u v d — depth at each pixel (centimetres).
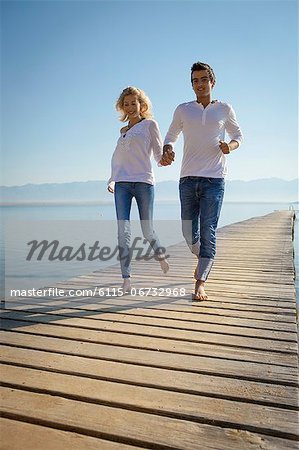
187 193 304
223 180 298
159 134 319
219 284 357
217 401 154
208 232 297
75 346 211
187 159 301
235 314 264
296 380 170
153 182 322
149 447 129
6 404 154
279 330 233
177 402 153
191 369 181
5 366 187
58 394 161
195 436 133
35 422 143
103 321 252
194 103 298
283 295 315
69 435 135
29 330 236
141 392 161
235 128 304
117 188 322
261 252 585
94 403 155
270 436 133
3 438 133
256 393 159
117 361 192
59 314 268
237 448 127
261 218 1659
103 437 134
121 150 319
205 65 292
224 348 206
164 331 232
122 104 327
